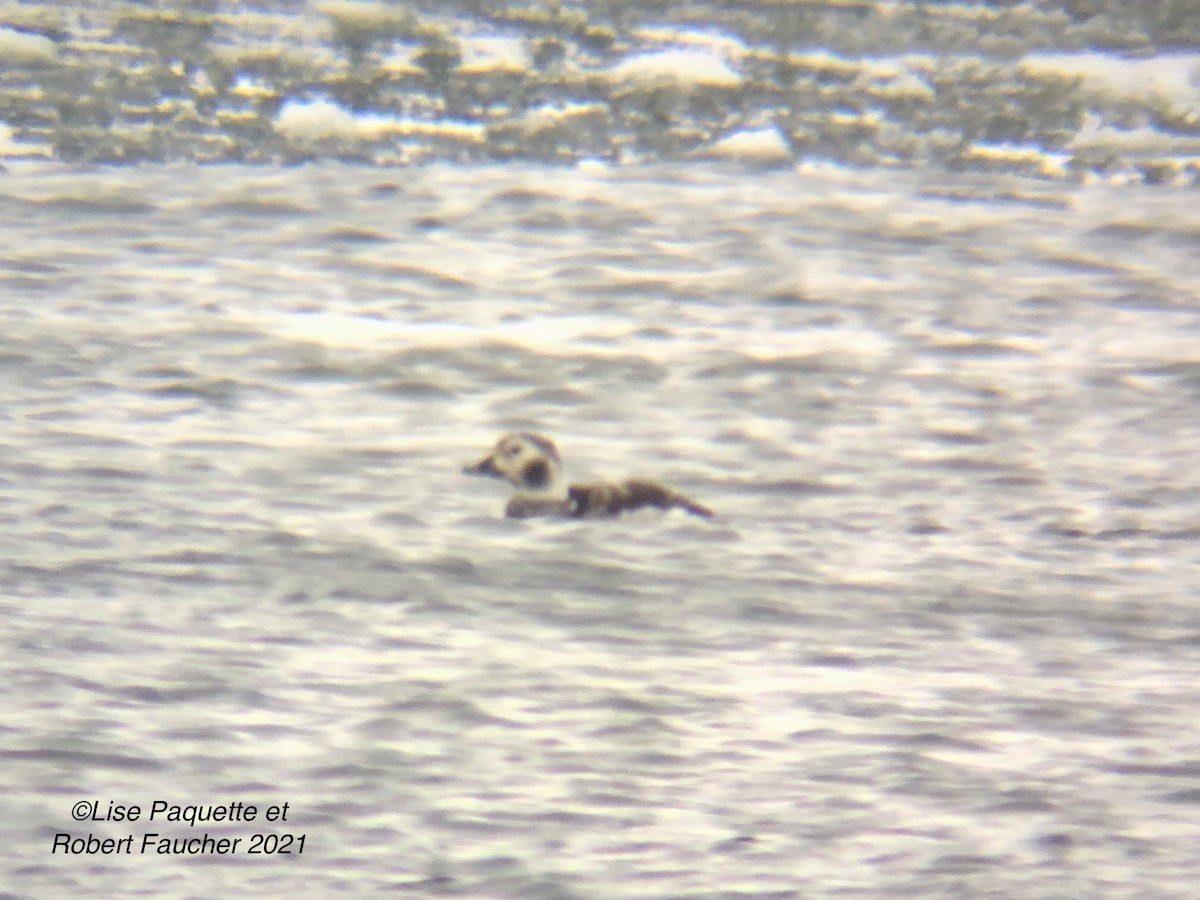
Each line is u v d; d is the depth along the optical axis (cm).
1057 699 2744
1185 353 4744
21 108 6212
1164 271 5438
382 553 3219
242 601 2969
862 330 4806
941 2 7919
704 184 6019
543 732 2531
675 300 4966
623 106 6612
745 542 3391
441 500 3522
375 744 2461
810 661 2845
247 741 2455
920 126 6644
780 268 5275
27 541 3188
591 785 2373
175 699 2572
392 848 2189
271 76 6644
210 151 6059
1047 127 6700
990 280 5278
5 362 4206
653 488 3538
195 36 6962
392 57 6894
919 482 3784
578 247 5375
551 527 3397
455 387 4244
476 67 6819
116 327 4522
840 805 2350
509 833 2238
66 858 2128
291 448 3794
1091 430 4169
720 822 2289
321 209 5584
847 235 5609
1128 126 6769
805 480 3756
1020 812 2358
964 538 3484
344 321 4684
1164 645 3002
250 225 5422
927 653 2903
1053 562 3384
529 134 6316
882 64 7150
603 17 7438
